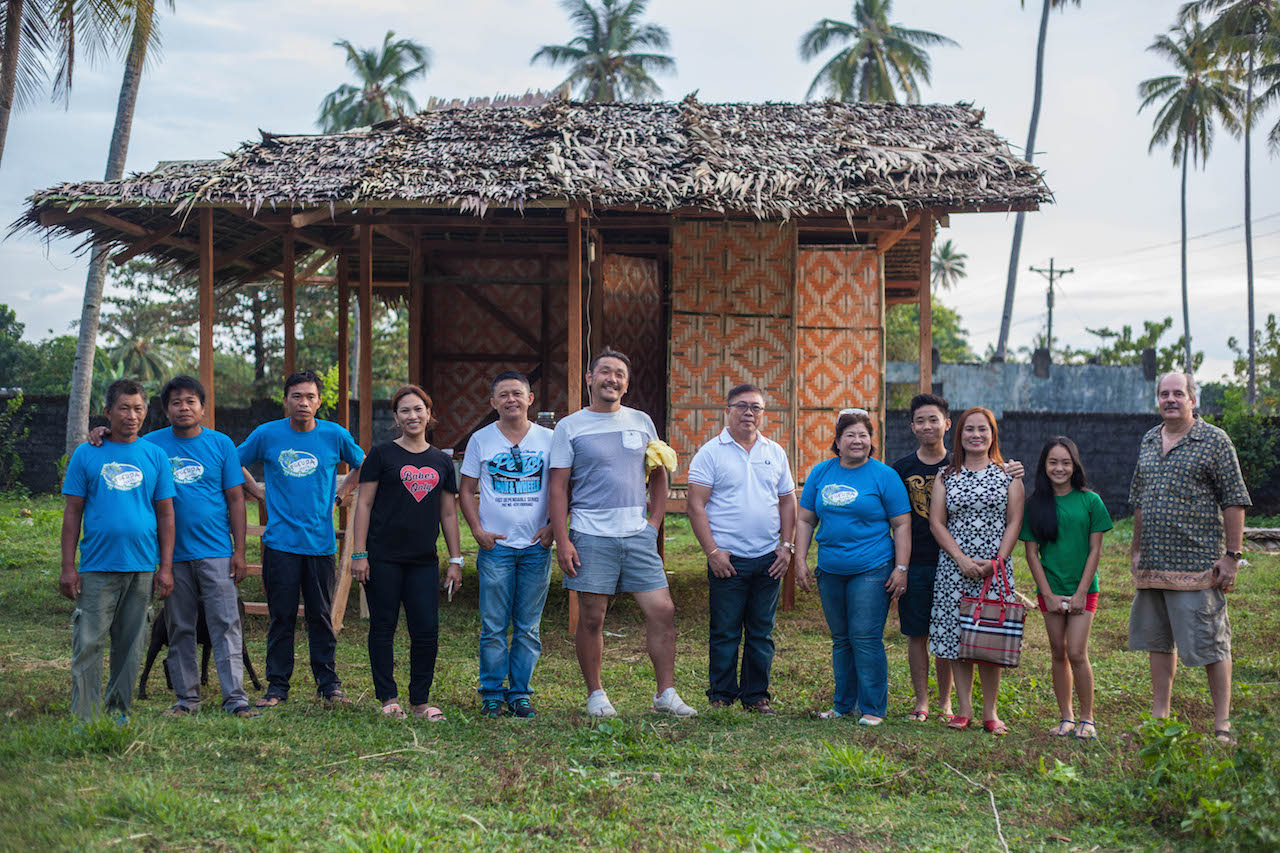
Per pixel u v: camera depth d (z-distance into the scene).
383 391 35.66
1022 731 5.21
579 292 8.22
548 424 8.44
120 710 4.97
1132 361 47.69
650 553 5.55
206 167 8.80
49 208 7.96
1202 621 5.01
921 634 5.58
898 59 32.41
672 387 8.91
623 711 5.59
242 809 3.69
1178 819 3.80
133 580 4.94
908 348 37.81
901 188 8.21
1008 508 5.23
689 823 3.81
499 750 4.67
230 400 32.75
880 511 5.47
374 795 3.94
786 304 8.94
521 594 5.54
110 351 39.88
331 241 10.66
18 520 13.87
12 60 10.70
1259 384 37.22
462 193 7.73
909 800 4.14
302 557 5.72
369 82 33.53
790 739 4.92
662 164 8.42
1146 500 5.21
